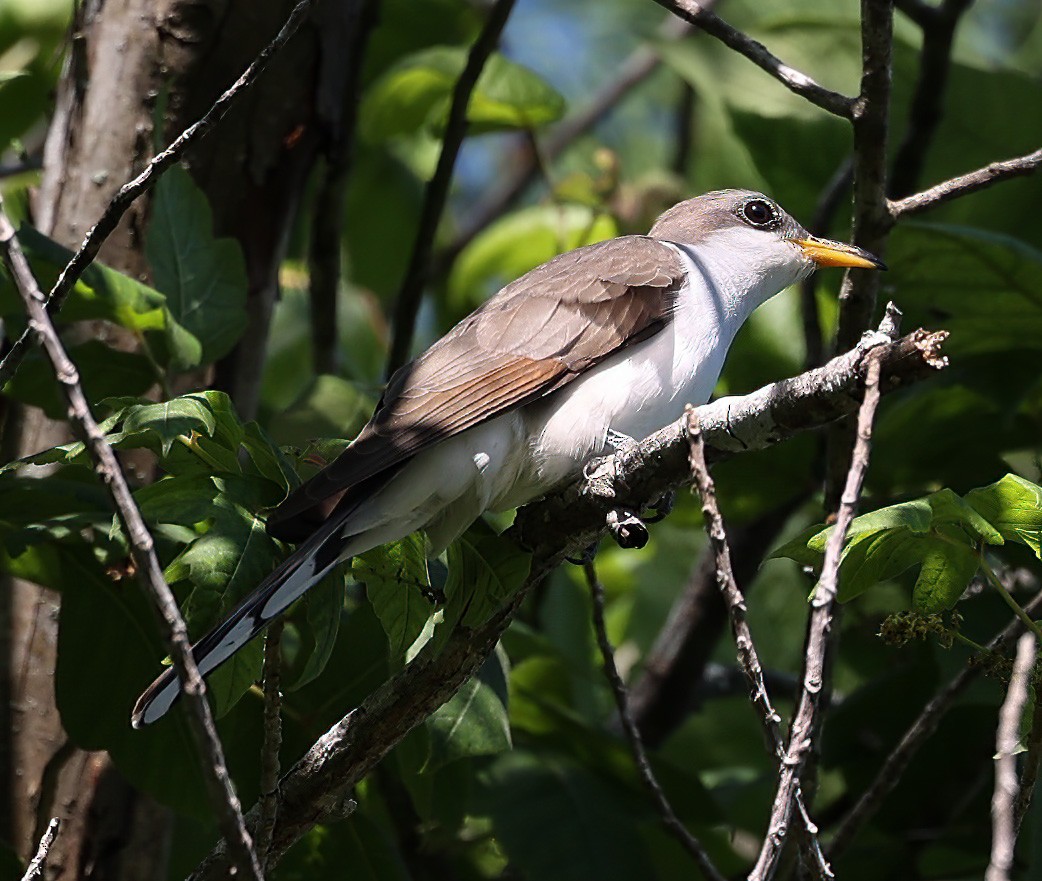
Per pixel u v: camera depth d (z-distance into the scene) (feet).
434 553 26.58
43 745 31.27
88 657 28.60
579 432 28.55
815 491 40.52
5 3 45.24
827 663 29.14
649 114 61.11
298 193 34.91
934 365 20.21
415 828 36.78
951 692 26.61
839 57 45.70
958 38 52.54
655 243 32.40
